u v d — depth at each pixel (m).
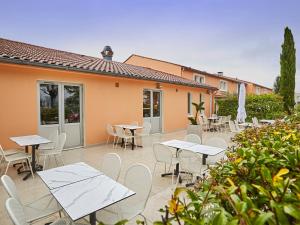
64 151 7.18
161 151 4.46
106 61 11.94
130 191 2.30
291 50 14.20
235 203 1.18
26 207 2.65
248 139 3.27
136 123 8.91
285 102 14.13
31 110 6.53
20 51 7.54
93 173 2.82
